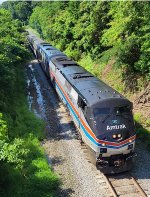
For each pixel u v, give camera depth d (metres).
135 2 20.53
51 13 62.19
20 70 38.06
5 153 13.91
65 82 22.16
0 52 28.55
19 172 14.49
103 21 32.28
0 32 40.88
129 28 21.91
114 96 15.86
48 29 58.53
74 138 19.03
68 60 29.08
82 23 40.09
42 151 17.42
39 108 25.38
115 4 29.67
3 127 16.67
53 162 16.41
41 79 36.47
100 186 14.05
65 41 47.94
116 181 14.49
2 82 23.28
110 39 26.52
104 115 15.05
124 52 22.62
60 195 13.53
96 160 14.84
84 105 16.33
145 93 20.95
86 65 36.16
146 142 17.77
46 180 14.15
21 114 22.62
